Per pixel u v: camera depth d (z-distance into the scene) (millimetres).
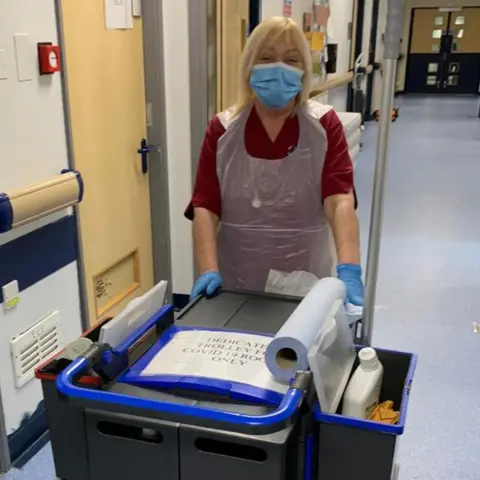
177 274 3080
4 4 1675
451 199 5375
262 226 1611
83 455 887
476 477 1951
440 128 9523
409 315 3137
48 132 1926
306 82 1482
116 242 2598
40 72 1851
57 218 2029
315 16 4855
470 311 3191
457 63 15461
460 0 14805
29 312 1947
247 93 1513
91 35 2234
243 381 850
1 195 1649
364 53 8258
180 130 2807
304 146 1518
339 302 990
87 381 852
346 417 815
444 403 2355
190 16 2607
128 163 2633
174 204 2947
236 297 1223
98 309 2529
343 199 1500
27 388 1987
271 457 756
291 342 829
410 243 4234
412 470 1979
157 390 857
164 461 821
